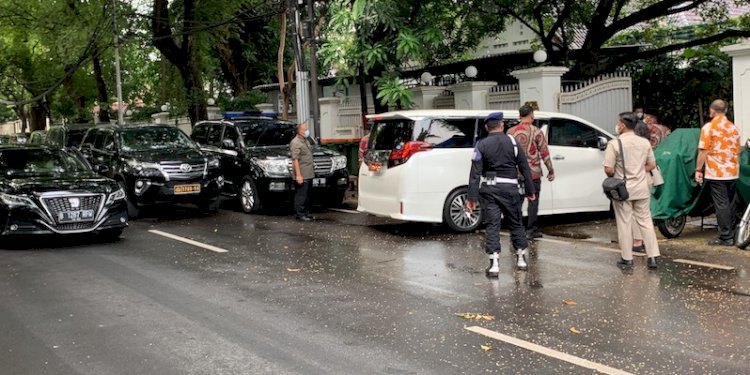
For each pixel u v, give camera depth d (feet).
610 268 28.78
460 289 26.05
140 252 35.70
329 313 23.27
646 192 28.35
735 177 32.17
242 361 18.84
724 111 32.17
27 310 24.68
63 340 21.12
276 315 23.18
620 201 28.40
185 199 49.26
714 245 32.68
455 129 37.93
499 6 65.87
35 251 36.65
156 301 25.43
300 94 56.39
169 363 18.86
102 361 19.17
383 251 33.91
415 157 37.06
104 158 52.95
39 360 19.39
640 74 66.80
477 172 27.99
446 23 67.87
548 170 35.37
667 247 32.76
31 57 115.96
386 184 38.04
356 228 41.75
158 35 77.66
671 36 77.41
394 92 53.42
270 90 97.60
